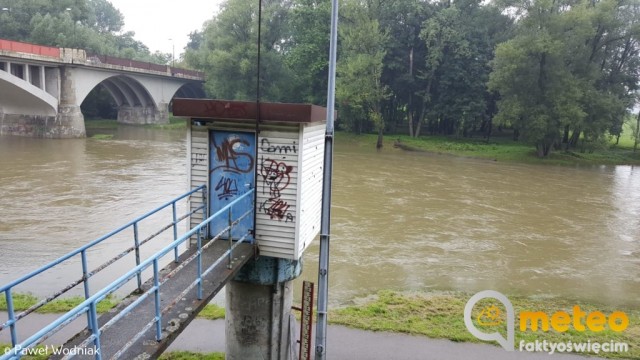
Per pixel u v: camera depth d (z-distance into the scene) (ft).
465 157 152.56
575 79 136.87
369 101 163.02
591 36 136.87
